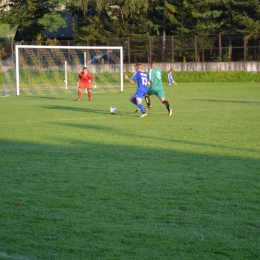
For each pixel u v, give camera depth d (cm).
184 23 6384
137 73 1909
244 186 844
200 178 905
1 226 658
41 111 2270
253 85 4609
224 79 5488
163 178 909
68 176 937
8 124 1762
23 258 551
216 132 1488
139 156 1123
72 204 752
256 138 1362
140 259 548
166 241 598
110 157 1116
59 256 559
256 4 5575
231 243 590
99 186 858
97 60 5003
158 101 2809
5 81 4375
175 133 1475
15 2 6700
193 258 550
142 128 1600
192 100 2836
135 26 6494
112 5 6619
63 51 4762
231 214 696
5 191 833
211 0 5988
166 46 5650
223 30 6016
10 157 1132
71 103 2775
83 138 1404
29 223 669
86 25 6581
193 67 5662
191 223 661
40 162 1071
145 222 667
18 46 3619
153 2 6506
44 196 799
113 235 620
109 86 4691
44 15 6375
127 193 810
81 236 618
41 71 4656
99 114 2091
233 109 2239
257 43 5612
